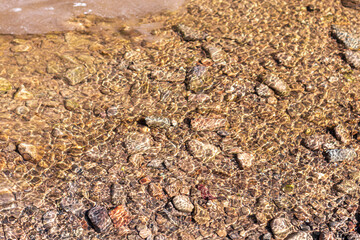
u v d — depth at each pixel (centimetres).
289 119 122
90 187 111
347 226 110
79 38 133
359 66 130
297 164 116
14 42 130
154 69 128
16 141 115
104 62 128
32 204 109
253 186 113
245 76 127
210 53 131
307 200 112
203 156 116
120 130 118
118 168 114
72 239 106
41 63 127
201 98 124
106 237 107
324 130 121
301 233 109
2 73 124
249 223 110
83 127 118
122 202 110
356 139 120
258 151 117
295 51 132
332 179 115
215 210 111
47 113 119
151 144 117
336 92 126
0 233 106
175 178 113
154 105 122
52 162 113
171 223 109
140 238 107
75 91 123
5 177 111
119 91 124
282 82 126
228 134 119
